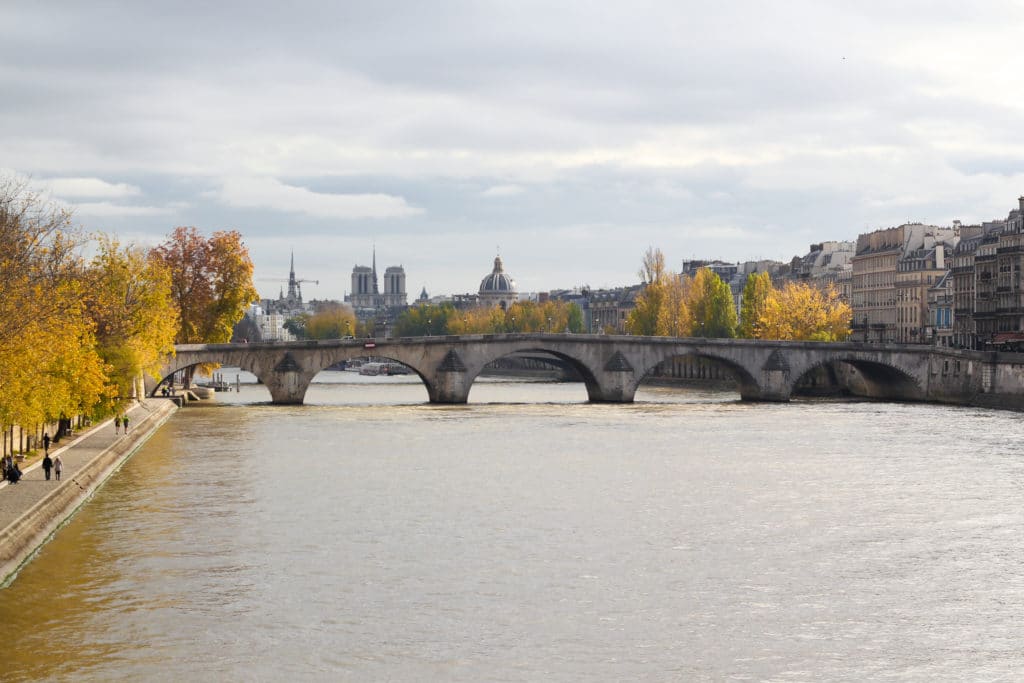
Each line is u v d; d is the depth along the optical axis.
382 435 162.12
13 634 70.31
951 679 64.88
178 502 107.94
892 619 74.31
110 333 146.62
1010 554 90.00
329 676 64.31
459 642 69.50
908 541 93.94
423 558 87.56
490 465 132.38
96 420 148.38
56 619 72.94
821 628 72.62
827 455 140.50
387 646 68.75
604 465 132.38
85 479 109.94
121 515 101.81
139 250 175.88
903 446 149.50
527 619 73.69
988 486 117.88
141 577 81.94
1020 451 144.12
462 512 104.50
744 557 88.69
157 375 192.50
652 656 67.56
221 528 96.88
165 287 174.50
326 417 190.62
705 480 121.94
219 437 158.88
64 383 108.56
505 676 64.44
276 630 71.25
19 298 98.38
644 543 92.81
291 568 84.56
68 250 123.69
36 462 115.75
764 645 69.56
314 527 97.75
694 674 65.06
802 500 110.50
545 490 115.75
